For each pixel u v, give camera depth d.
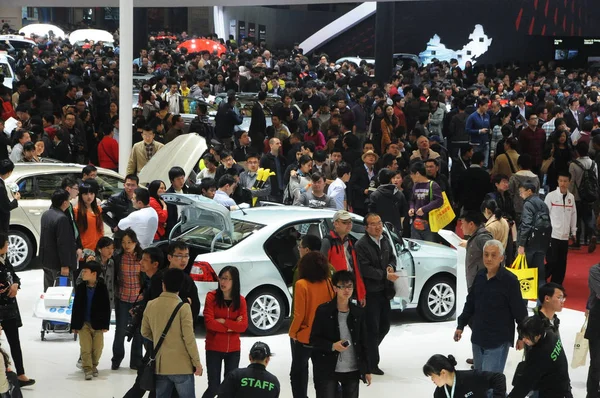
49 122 20.34
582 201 18.11
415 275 13.20
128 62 18.23
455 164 18.25
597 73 39.38
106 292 10.56
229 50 47.53
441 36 47.31
